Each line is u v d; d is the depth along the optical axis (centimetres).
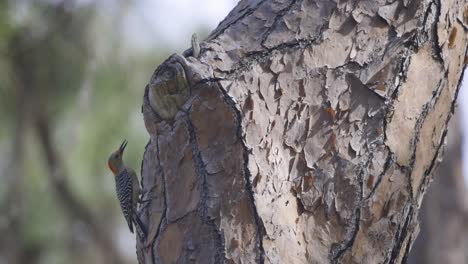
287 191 550
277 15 574
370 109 564
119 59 1312
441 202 1409
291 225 546
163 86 550
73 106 1359
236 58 555
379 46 572
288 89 557
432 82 579
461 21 589
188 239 548
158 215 567
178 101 552
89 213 1528
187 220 550
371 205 558
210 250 541
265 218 538
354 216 556
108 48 1305
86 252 1605
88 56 1305
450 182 1409
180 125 554
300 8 575
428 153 584
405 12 576
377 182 559
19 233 1529
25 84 1338
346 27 573
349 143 560
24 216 1503
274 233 539
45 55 1303
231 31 570
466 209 1406
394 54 570
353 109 563
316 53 565
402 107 568
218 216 541
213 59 554
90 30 1297
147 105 565
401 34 574
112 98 1355
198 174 550
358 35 573
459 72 600
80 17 1295
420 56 576
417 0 577
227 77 548
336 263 552
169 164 561
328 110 560
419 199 588
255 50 559
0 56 1292
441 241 1401
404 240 576
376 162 560
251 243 537
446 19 581
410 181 570
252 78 551
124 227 1625
